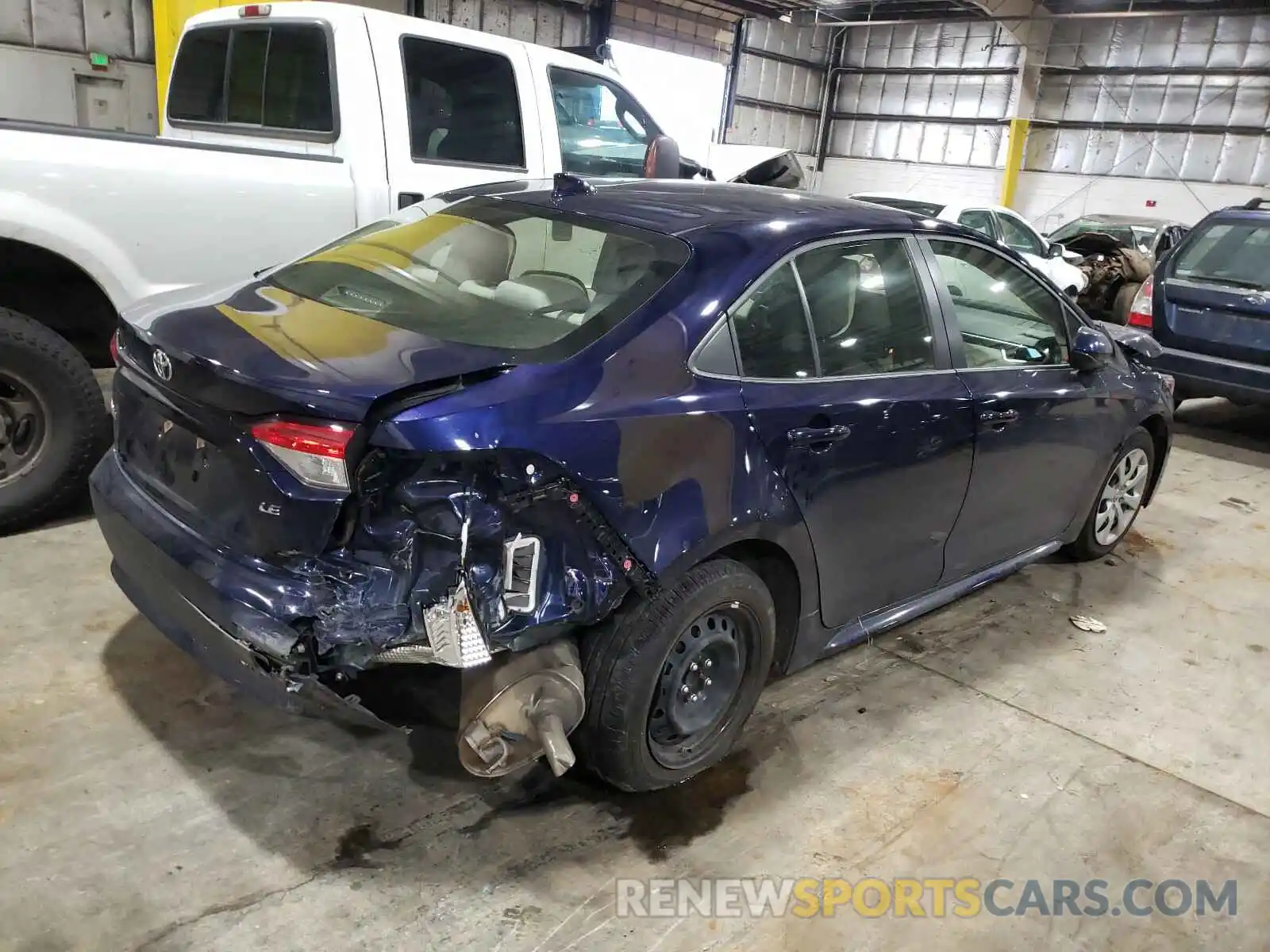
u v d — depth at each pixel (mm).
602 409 2197
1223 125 18203
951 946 2232
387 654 2068
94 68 9695
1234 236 6648
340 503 1993
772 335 2604
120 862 2193
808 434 2586
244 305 2537
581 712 2260
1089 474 4020
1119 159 19516
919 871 2453
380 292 2646
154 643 3064
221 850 2266
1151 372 4477
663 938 2158
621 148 5215
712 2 18062
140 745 2596
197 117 4859
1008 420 3297
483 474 2076
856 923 2262
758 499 2479
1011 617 3934
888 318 2955
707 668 2596
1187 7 17562
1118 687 3465
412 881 2234
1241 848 2660
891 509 2939
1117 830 2686
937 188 21578
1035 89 20062
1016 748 3020
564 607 2168
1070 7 19016
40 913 2029
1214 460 6504
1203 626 4016
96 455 3695
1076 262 11008
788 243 2680
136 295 3557
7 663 2869
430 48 4332
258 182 3766
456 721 2283
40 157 3285
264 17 4383
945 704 3234
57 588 3314
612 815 2535
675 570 2309
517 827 2451
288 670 2021
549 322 2418
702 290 2471
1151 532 5039
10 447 3572
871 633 3180
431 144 4391
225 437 2127
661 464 2271
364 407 1957
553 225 2766
